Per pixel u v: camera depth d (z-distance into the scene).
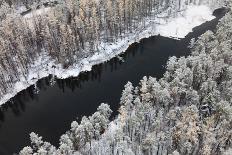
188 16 158.88
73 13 138.38
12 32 127.19
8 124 109.06
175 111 95.81
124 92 100.19
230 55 115.19
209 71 110.56
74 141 90.19
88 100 116.44
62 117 109.88
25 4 164.38
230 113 89.88
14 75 123.94
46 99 118.12
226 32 127.69
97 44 135.50
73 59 131.12
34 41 133.00
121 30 144.62
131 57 136.38
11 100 118.12
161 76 125.19
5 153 98.94
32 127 107.00
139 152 92.38
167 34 148.62
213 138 84.62
